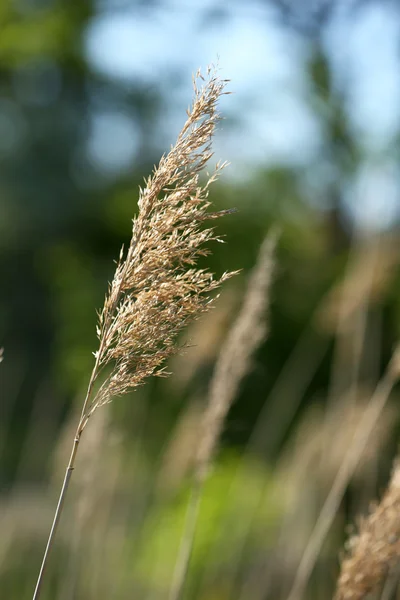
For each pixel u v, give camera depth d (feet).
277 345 25.14
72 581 11.39
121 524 14.98
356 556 5.90
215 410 8.41
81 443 11.98
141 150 46.03
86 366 28.32
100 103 49.26
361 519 6.13
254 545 16.39
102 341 4.49
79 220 42.88
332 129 30.50
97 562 13.15
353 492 14.08
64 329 30.32
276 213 28.14
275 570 13.79
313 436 14.14
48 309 49.52
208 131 4.47
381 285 12.89
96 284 30.60
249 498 18.03
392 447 14.39
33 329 49.75
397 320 20.07
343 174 28.71
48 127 47.93
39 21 47.91
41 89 50.62
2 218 45.96
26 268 48.88
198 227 4.52
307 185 30.25
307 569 8.27
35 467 19.77
